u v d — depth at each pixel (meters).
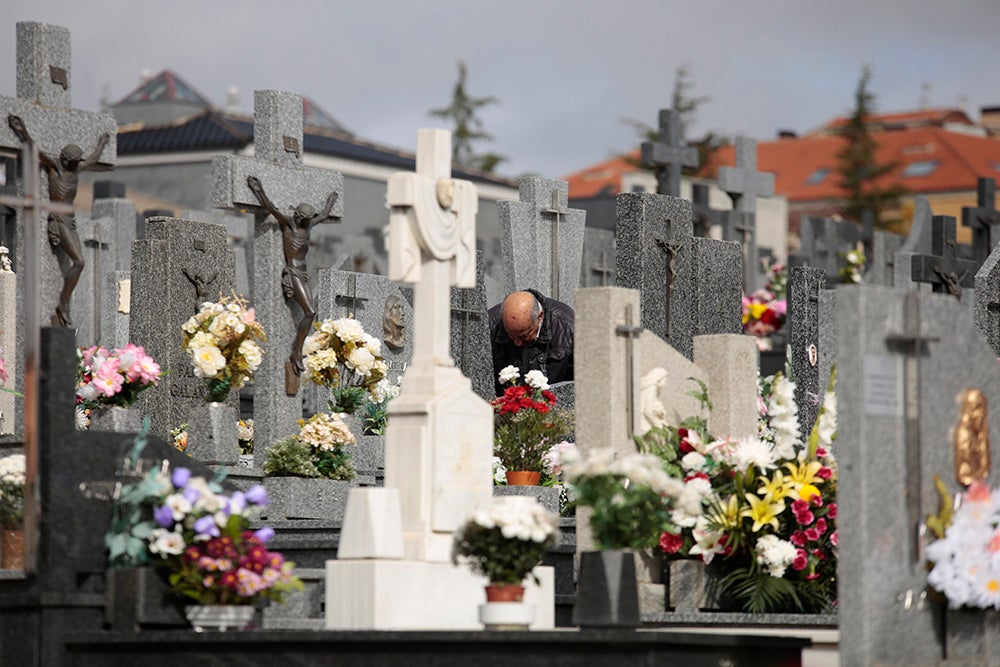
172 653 11.68
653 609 14.14
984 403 12.21
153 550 12.04
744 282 35.44
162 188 54.03
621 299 14.32
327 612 12.32
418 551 12.56
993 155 94.50
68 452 12.16
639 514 11.92
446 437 12.84
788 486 14.15
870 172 81.12
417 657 11.23
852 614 11.39
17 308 17.12
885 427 11.61
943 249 26.16
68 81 17.50
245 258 32.72
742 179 35.97
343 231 52.97
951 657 11.83
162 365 18.86
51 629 11.91
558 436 18.42
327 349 18.36
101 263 26.91
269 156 18.62
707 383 15.34
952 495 11.95
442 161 13.31
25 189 12.29
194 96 65.00
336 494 16.94
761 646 11.58
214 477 13.12
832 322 20.44
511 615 11.82
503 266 24.48
